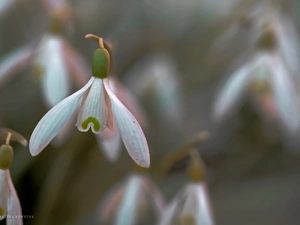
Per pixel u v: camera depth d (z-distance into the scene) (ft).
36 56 0.80
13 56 0.81
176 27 1.27
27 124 1.00
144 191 0.77
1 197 0.59
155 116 1.11
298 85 0.92
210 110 1.22
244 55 0.92
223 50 1.11
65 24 0.83
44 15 1.07
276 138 1.16
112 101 0.57
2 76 0.80
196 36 1.24
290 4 1.12
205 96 1.20
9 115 1.01
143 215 0.77
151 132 1.12
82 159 0.99
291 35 1.00
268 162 1.23
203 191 0.73
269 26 0.85
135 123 0.56
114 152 0.70
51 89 0.77
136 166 0.77
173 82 1.06
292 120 0.83
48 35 0.81
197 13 1.27
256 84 0.83
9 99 1.04
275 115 0.93
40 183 0.99
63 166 0.93
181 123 1.15
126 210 0.76
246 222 1.04
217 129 1.22
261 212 1.07
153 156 1.08
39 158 0.97
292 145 1.19
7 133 0.61
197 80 1.17
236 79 0.84
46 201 0.92
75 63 0.81
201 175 0.73
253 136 1.19
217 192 1.10
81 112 0.58
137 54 1.14
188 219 0.72
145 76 1.04
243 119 1.20
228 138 1.22
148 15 1.22
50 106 0.78
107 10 1.18
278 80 0.83
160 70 1.05
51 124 0.56
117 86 0.76
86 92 0.58
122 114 0.57
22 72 1.04
